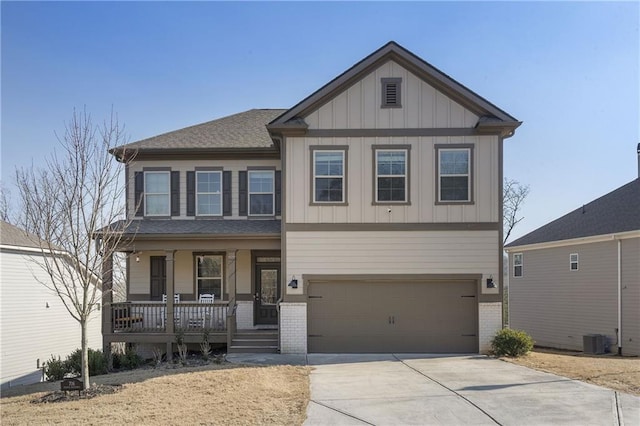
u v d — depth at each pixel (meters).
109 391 10.19
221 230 16.27
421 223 15.32
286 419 8.24
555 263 22.62
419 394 9.80
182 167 17.86
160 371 12.55
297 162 15.52
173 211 17.72
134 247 15.80
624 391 9.89
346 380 11.15
